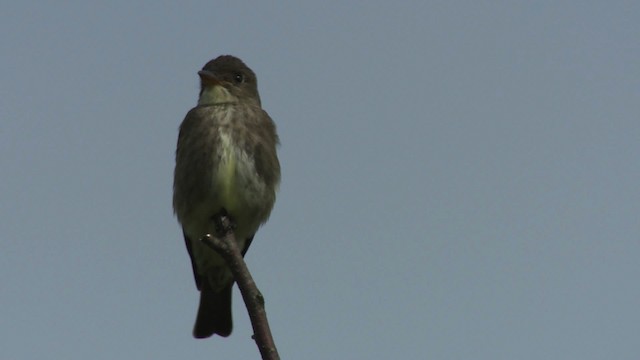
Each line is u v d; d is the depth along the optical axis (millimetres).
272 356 6688
